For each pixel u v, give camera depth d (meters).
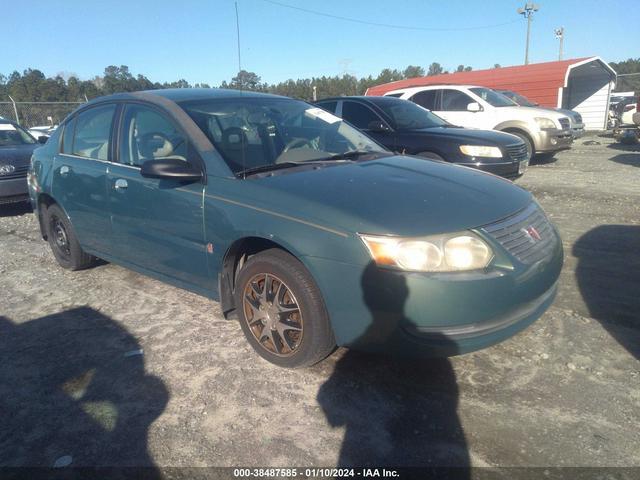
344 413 2.74
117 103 4.27
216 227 3.25
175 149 3.63
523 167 7.30
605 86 21.28
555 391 2.83
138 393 3.00
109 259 4.48
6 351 3.58
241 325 3.33
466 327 2.66
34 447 2.60
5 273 5.22
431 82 21.30
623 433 2.49
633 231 5.72
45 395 3.04
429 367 3.11
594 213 6.64
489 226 2.77
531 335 3.43
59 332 3.82
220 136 3.60
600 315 3.68
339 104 8.20
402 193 2.98
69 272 5.12
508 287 2.67
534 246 2.89
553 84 18.25
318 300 2.87
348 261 2.67
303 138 3.98
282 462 2.42
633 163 11.18
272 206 3.00
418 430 2.58
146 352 3.46
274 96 4.42
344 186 3.07
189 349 3.46
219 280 3.37
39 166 5.07
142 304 4.25
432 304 2.56
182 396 2.95
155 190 3.66
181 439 2.60
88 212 4.41
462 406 2.75
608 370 3.00
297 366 3.07
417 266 2.58
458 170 3.59
